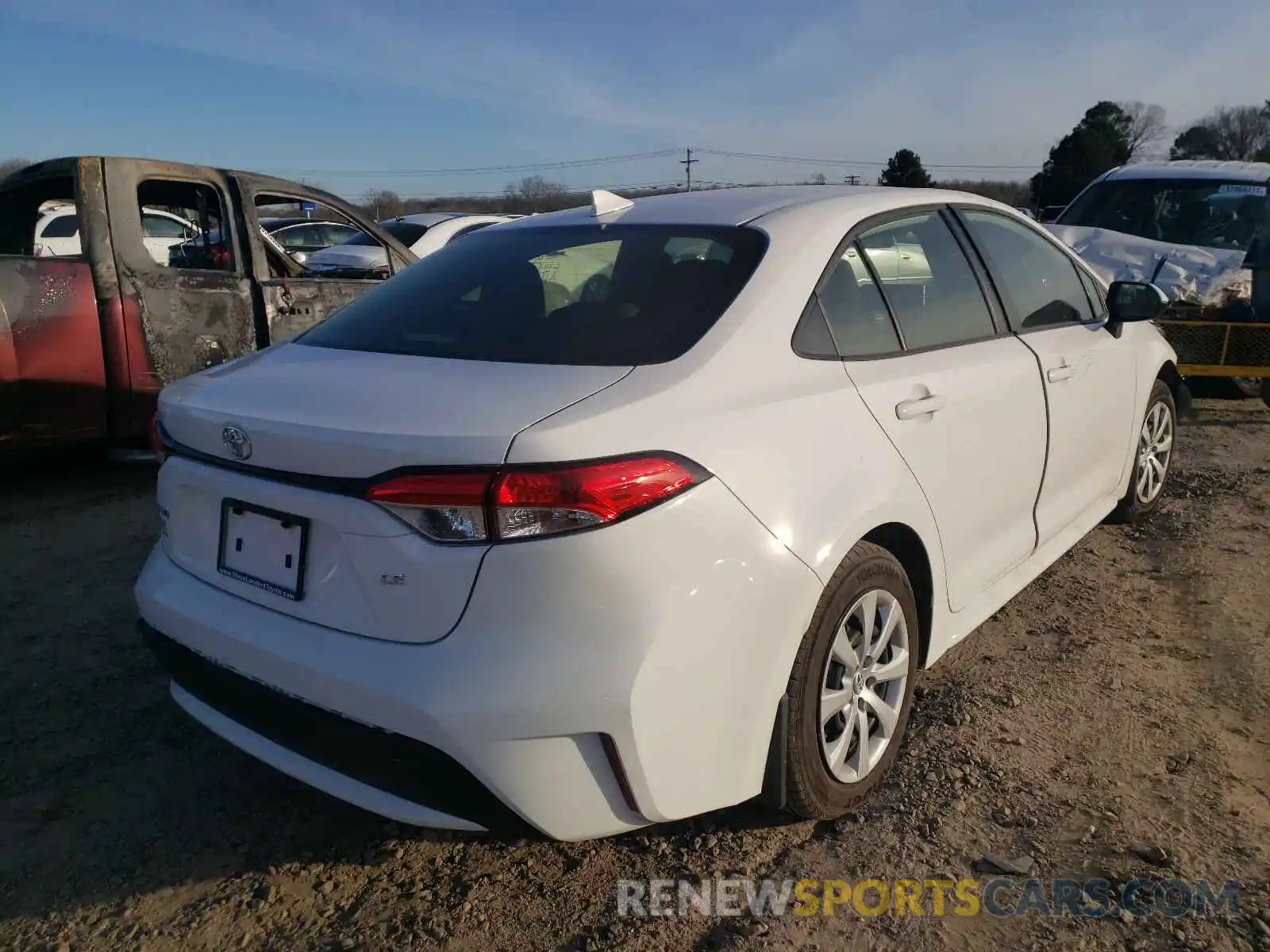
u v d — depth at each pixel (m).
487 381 2.23
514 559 1.93
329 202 6.58
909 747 2.92
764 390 2.35
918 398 2.75
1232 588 3.98
